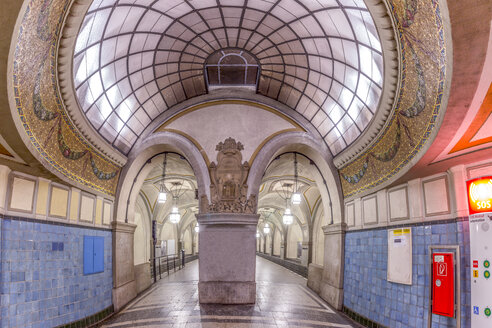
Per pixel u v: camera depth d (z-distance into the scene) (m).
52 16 4.71
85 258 8.74
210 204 11.47
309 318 9.10
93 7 5.98
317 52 8.67
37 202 6.93
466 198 5.66
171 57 9.61
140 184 12.50
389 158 7.52
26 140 5.62
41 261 6.94
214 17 8.14
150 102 10.84
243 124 11.96
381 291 8.03
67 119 7.09
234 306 10.41
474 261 4.98
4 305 5.83
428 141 5.38
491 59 3.52
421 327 6.38
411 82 5.42
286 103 11.94
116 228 10.66
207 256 11.20
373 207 8.82
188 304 10.71
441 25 3.89
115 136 10.22
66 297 7.76
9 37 3.79
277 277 18.56
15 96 4.90
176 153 12.71
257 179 11.64
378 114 7.18
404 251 7.15
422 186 6.76
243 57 10.07
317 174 12.55
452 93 4.12
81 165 8.53
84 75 7.38
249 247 11.26
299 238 26.42
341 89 9.01
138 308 10.32
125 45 7.98
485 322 4.72
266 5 7.59
